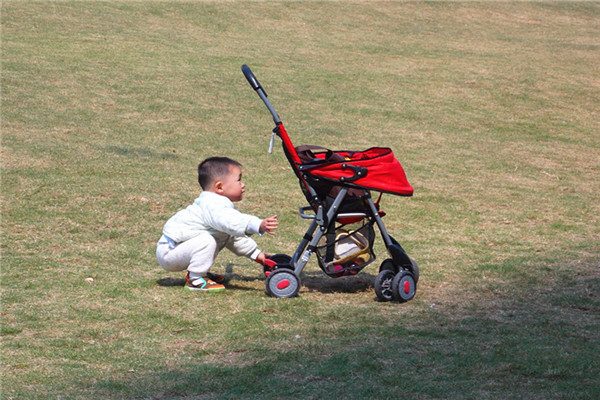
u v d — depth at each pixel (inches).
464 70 1469.0
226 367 291.7
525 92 1328.7
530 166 876.0
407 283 392.2
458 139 1010.7
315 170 384.8
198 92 1126.4
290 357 303.1
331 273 398.6
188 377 281.1
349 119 1071.6
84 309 369.4
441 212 646.5
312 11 1939.0
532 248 526.6
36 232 527.2
